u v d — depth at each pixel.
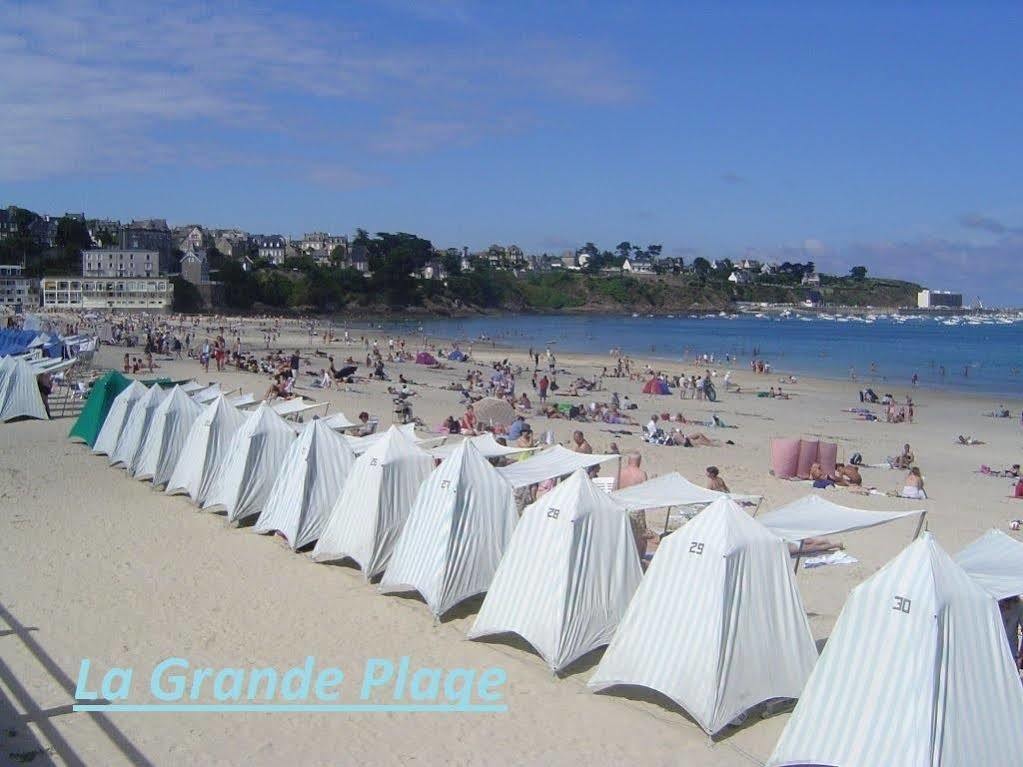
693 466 26.36
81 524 18.09
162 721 10.19
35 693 10.72
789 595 10.75
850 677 8.88
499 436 26.41
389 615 13.54
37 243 157.50
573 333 139.38
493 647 12.41
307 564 15.91
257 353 70.00
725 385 57.06
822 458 25.12
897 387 63.59
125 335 73.31
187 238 192.38
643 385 54.69
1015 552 12.26
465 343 97.69
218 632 12.76
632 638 10.84
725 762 9.51
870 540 18.52
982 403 54.69
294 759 9.47
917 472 24.12
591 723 10.33
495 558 13.88
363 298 177.88
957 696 8.47
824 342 129.38
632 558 12.34
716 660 10.09
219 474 19.67
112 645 12.18
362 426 25.09
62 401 35.31
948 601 8.67
